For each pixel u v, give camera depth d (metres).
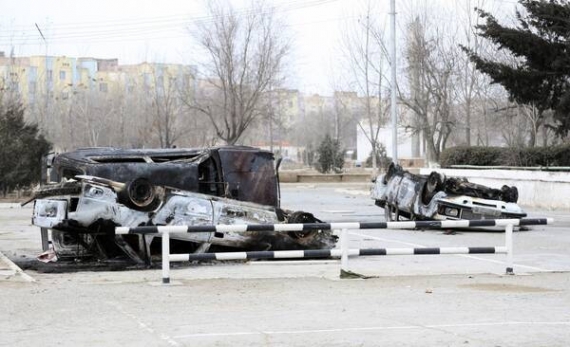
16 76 55.88
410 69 52.47
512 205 22.62
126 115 71.19
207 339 8.49
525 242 20.58
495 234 22.66
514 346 8.20
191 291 12.08
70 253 15.66
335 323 9.47
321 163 67.69
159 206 14.56
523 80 33.28
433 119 57.97
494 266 15.80
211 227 13.10
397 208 23.19
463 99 53.56
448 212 22.39
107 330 9.03
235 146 16.45
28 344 8.29
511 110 51.78
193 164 15.35
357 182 61.91
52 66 94.56
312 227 13.58
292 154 134.00
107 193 14.20
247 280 13.34
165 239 12.82
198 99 58.59
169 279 13.05
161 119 60.44
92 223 14.18
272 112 62.03
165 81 69.44
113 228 14.34
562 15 33.12
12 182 39.47
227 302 11.08
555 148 39.47
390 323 9.48
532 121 46.34
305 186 57.09
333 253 13.71
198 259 12.98
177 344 8.25
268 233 15.72
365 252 13.73
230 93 53.72
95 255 15.70
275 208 15.93
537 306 10.81
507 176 37.59
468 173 40.41
